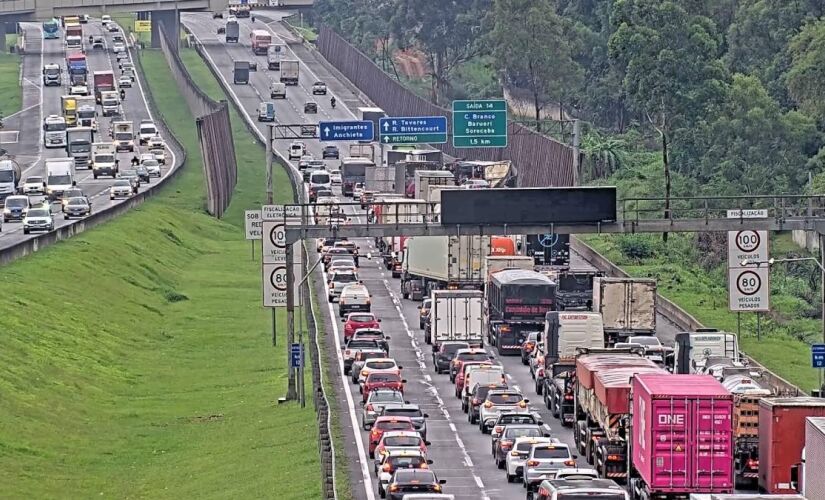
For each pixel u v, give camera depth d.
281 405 135.62
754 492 96.44
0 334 148.75
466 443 119.50
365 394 133.38
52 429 127.38
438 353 153.62
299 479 103.81
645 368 109.00
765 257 148.88
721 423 90.69
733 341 136.62
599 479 88.19
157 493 109.62
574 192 140.38
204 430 130.62
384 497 96.38
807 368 158.50
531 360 151.12
